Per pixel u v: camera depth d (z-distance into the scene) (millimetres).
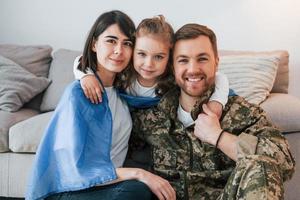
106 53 1352
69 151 1218
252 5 2467
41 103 2359
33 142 1861
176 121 1408
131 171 1240
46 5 2668
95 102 1298
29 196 1272
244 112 1353
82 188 1195
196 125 1326
